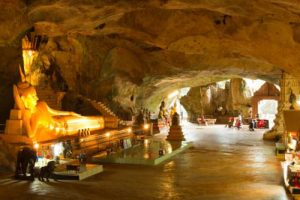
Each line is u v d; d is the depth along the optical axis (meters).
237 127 33.22
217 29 14.51
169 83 28.75
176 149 17.53
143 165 14.16
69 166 11.80
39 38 17.77
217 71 25.16
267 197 9.80
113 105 24.41
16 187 10.44
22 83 14.59
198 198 9.67
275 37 12.92
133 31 15.70
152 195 9.90
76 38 22.11
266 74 25.11
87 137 16.22
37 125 14.23
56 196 9.60
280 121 23.34
